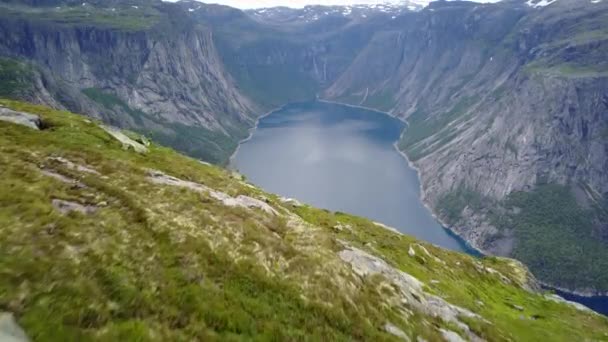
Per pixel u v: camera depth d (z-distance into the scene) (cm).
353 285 4381
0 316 2398
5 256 2808
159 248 3591
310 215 8594
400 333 4003
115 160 5606
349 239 7556
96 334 2533
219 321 3095
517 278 11456
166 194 4812
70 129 7300
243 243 4253
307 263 4344
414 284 5428
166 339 2733
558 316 8312
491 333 5094
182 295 3164
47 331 2427
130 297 2917
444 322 4797
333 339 3484
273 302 3572
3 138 5441
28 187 3772
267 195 9012
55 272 2838
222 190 6638
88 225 3500
